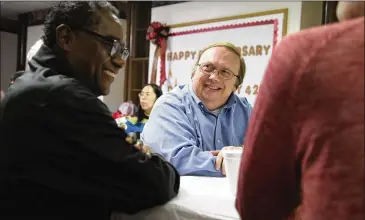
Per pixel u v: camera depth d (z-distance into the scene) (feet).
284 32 10.00
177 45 12.80
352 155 1.39
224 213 2.21
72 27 2.62
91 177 2.38
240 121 4.25
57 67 2.68
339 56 1.44
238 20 11.02
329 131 1.44
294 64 1.55
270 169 1.70
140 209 2.50
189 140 3.56
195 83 4.07
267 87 1.66
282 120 1.61
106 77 2.82
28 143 2.33
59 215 2.43
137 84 14.70
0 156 2.38
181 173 3.36
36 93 2.37
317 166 1.49
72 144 2.34
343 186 1.42
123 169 2.39
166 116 3.72
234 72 4.08
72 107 2.35
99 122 2.39
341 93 1.42
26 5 16.07
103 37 2.66
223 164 3.26
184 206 2.35
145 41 14.48
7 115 2.39
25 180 2.37
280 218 1.82
